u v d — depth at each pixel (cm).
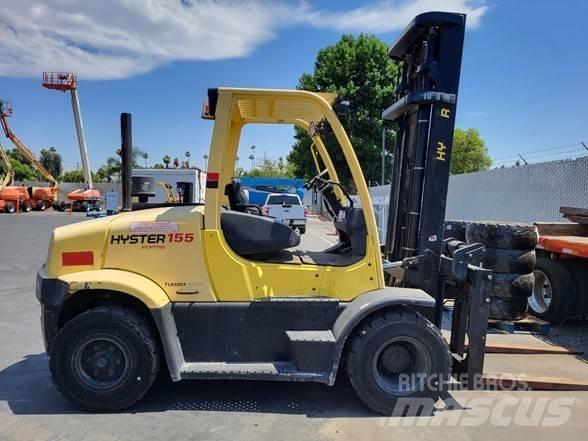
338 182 443
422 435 333
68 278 356
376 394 359
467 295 399
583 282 605
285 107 403
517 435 336
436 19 389
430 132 404
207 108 404
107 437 324
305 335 362
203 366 363
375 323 358
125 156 428
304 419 354
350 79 2586
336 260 401
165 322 355
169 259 369
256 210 464
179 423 345
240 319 370
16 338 544
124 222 375
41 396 391
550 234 666
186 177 1260
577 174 829
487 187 1134
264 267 373
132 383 357
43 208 4062
